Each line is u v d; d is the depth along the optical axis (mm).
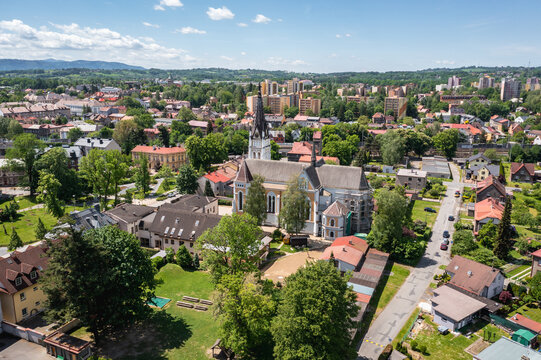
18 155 155250
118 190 151875
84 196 165875
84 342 65688
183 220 112562
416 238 122062
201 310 82062
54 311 64062
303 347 57531
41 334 68625
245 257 83688
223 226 82375
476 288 84812
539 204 146375
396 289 90938
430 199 165500
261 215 124375
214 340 72125
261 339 69625
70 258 63156
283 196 118625
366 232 126938
